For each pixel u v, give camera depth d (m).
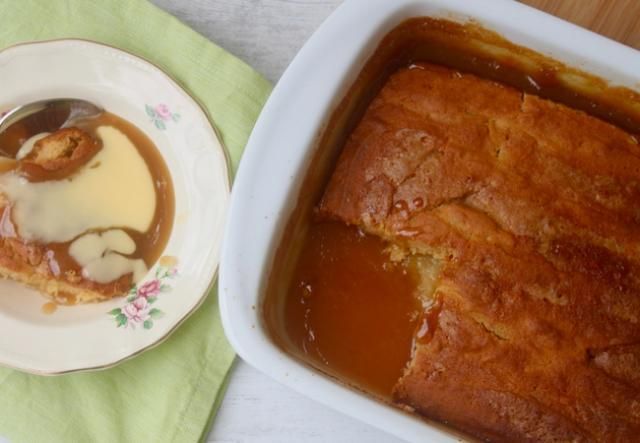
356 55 0.51
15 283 0.61
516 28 0.51
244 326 0.50
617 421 0.49
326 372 0.52
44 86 0.61
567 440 0.50
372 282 0.53
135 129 0.62
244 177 0.50
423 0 0.51
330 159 0.54
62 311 0.60
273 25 0.61
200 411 0.60
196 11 0.62
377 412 0.48
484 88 0.53
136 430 0.60
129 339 0.59
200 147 0.60
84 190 0.62
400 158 0.52
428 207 0.51
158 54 0.61
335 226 0.54
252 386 0.60
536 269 0.50
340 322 0.53
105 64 0.60
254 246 0.50
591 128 0.52
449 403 0.50
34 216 0.61
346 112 0.53
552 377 0.50
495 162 0.51
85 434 0.60
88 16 0.61
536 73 0.54
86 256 0.61
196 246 0.60
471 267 0.50
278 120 0.50
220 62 0.60
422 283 0.53
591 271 0.50
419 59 0.55
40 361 0.58
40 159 0.62
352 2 0.51
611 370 0.49
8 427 0.60
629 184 0.51
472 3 0.51
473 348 0.50
